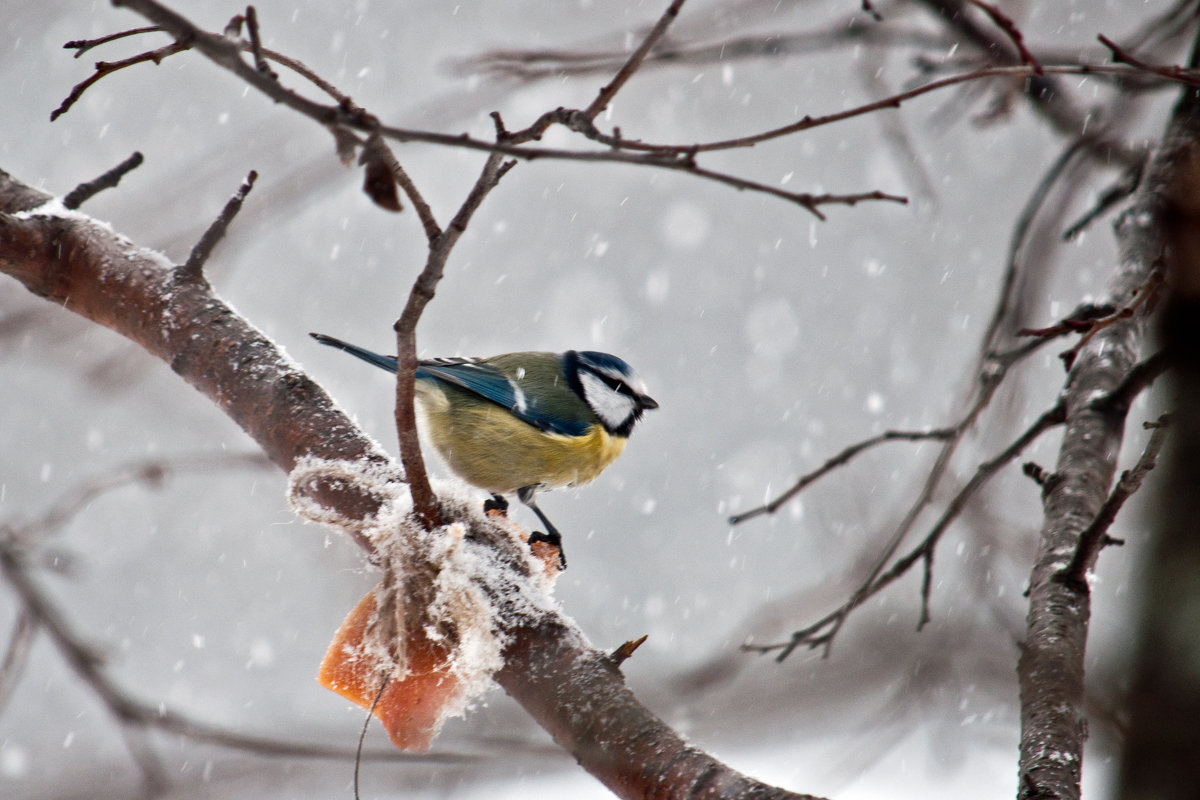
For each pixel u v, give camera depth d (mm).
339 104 3996
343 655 5238
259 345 5734
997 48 8758
